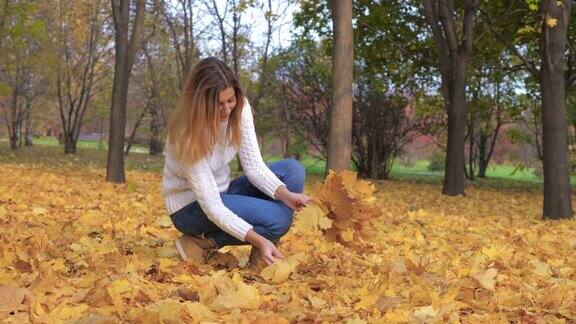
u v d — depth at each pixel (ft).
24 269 10.98
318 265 12.72
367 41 54.75
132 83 103.71
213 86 10.83
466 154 97.09
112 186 34.88
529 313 9.91
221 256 12.42
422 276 12.32
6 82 90.63
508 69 54.95
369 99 68.33
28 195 24.27
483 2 47.21
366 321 8.63
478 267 13.78
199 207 11.78
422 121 72.18
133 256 11.98
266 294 10.07
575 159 65.00
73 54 92.58
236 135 11.41
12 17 67.31
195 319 7.97
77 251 13.07
